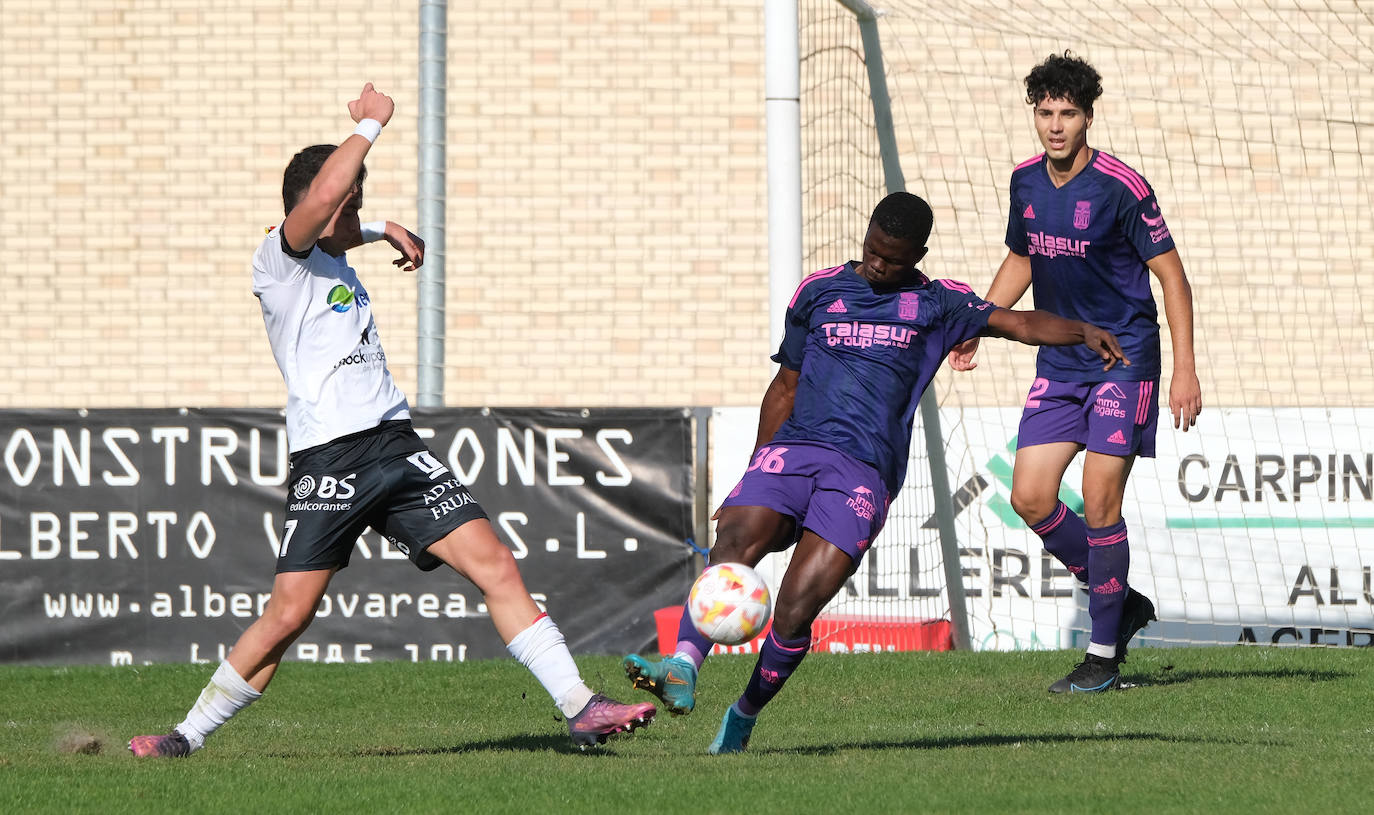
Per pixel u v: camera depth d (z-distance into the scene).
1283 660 30.05
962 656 30.95
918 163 49.06
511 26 50.41
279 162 50.88
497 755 19.31
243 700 19.48
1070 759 18.12
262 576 38.12
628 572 37.84
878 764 17.69
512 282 50.38
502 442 37.97
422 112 37.38
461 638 38.03
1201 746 19.47
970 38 49.03
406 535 18.70
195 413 38.34
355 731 23.19
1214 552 38.50
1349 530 38.12
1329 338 49.53
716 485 38.81
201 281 50.78
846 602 38.06
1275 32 50.06
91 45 50.94
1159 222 24.41
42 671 32.66
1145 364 25.12
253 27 50.78
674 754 19.47
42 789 16.12
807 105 43.69
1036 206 24.95
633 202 50.38
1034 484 25.86
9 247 50.94
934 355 18.89
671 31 50.34
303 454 18.64
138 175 50.94
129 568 38.16
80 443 38.28
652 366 50.31
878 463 18.47
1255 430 38.47
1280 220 49.69
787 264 31.39
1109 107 49.81
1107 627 25.78
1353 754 18.56
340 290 18.66
